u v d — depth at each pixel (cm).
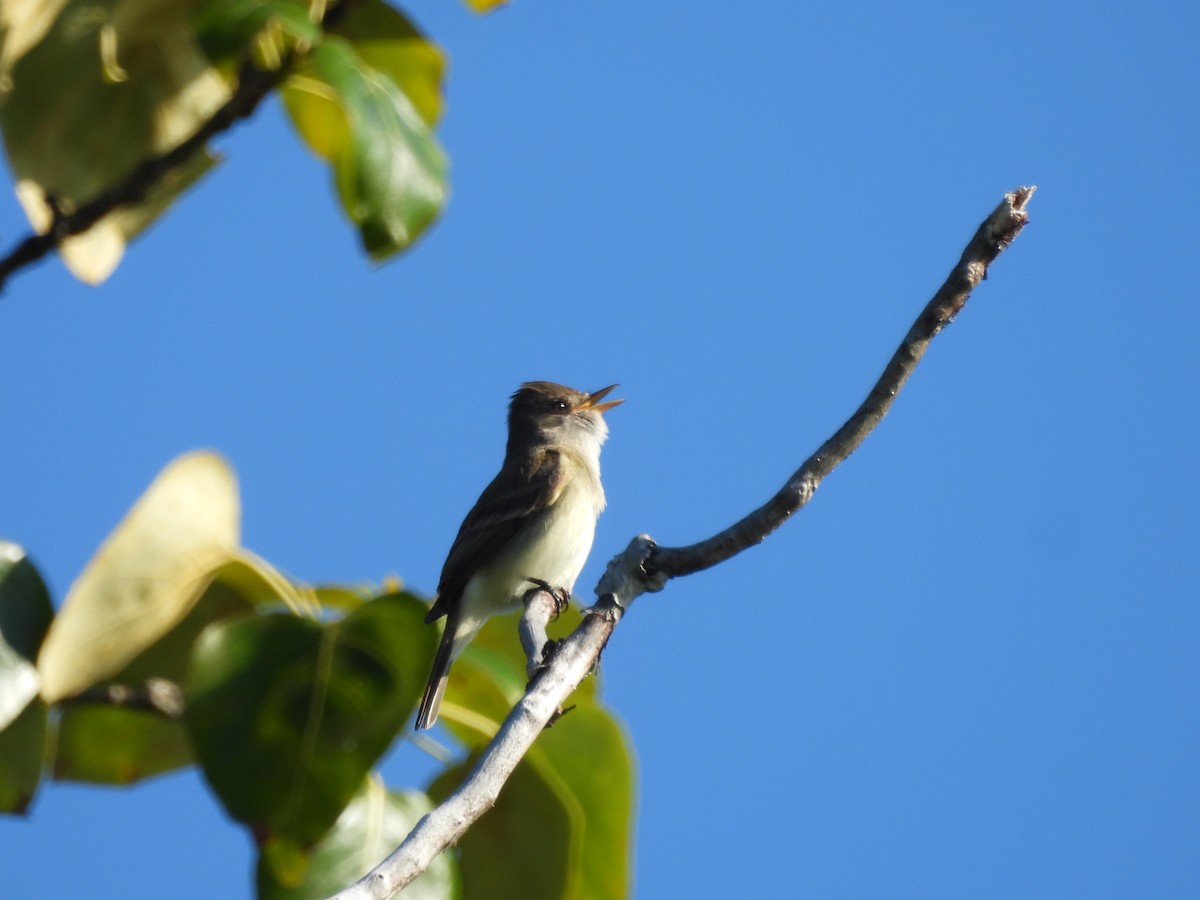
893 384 716
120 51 1030
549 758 973
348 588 976
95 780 1044
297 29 904
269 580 935
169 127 1061
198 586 911
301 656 857
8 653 854
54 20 1003
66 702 934
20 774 860
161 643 964
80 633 858
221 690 848
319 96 1063
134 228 1066
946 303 709
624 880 980
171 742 1037
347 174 920
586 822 979
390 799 920
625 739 977
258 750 837
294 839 829
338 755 841
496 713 1000
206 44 900
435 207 944
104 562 861
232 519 919
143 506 871
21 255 978
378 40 1085
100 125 1045
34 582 881
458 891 901
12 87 1013
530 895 961
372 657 861
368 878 573
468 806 612
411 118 955
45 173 1030
